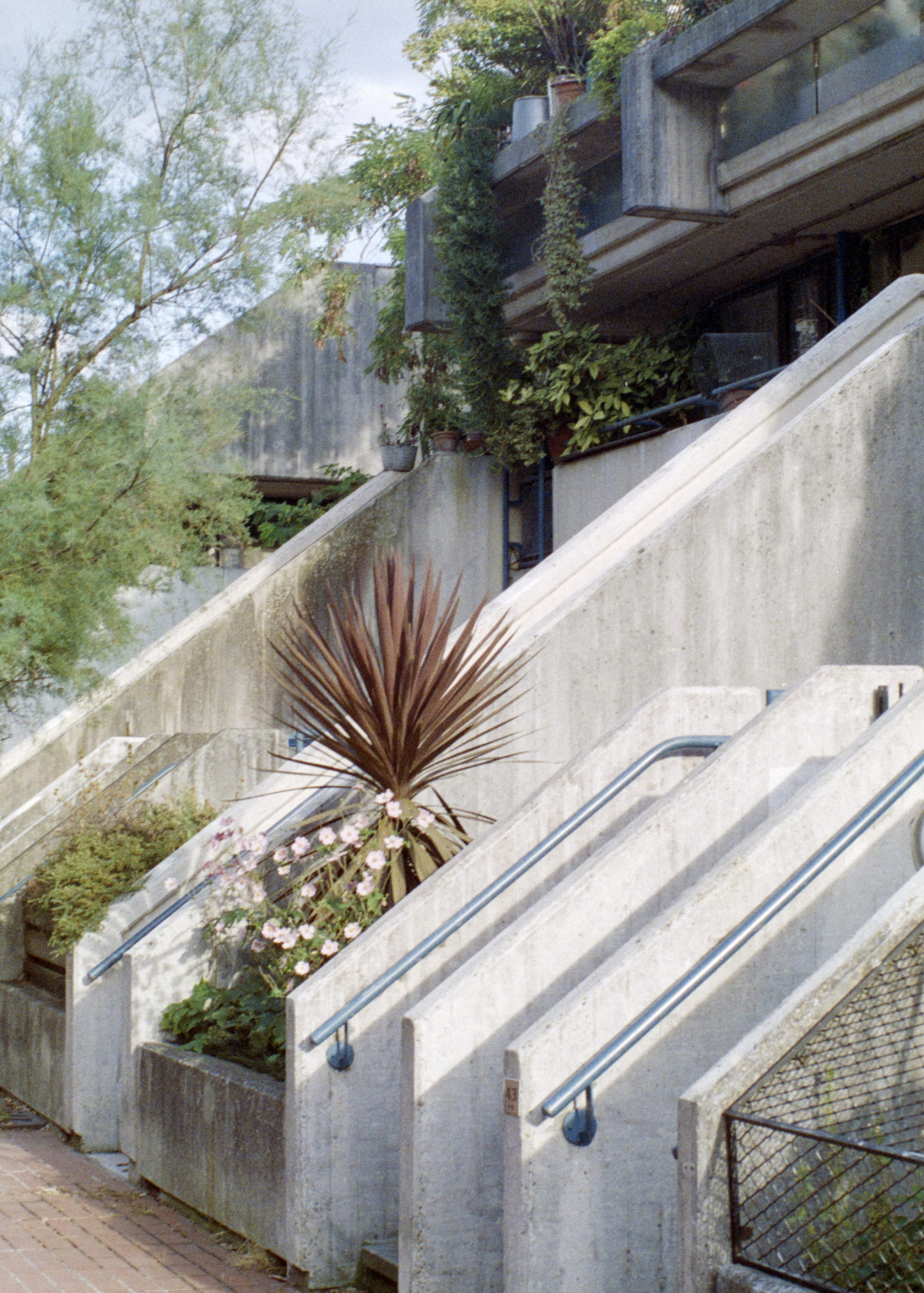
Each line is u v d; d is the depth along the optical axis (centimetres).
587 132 1280
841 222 1189
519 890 610
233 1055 700
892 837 503
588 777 634
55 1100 863
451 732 708
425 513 1440
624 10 1388
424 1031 503
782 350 1321
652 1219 461
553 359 1343
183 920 771
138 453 990
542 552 1420
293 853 715
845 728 568
